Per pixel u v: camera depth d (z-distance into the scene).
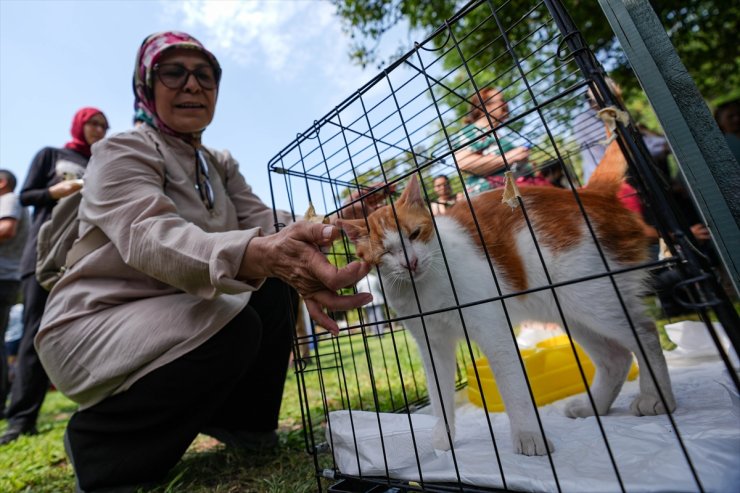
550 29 2.90
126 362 1.48
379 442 1.26
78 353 1.55
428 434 1.25
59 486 1.90
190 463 1.94
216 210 2.05
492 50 6.00
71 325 1.59
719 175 1.05
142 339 1.50
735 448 0.95
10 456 2.49
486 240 1.71
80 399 1.59
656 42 1.12
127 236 1.48
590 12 5.58
